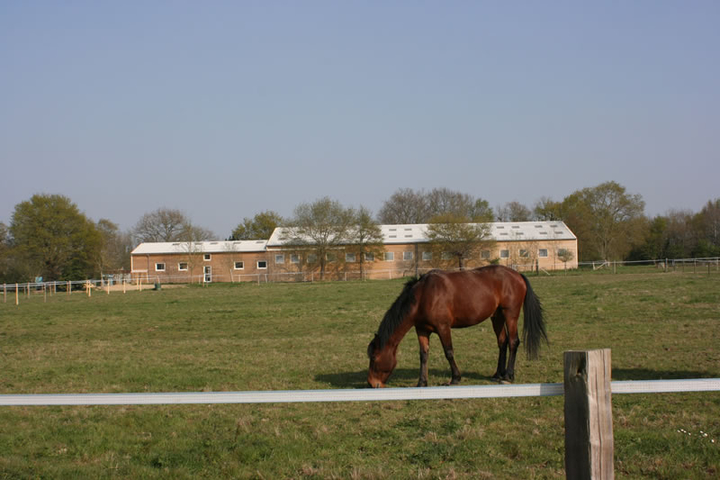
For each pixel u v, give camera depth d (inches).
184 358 552.7
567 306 892.0
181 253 2812.5
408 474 233.8
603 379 130.2
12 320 1021.8
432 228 2603.3
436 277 388.2
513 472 232.2
